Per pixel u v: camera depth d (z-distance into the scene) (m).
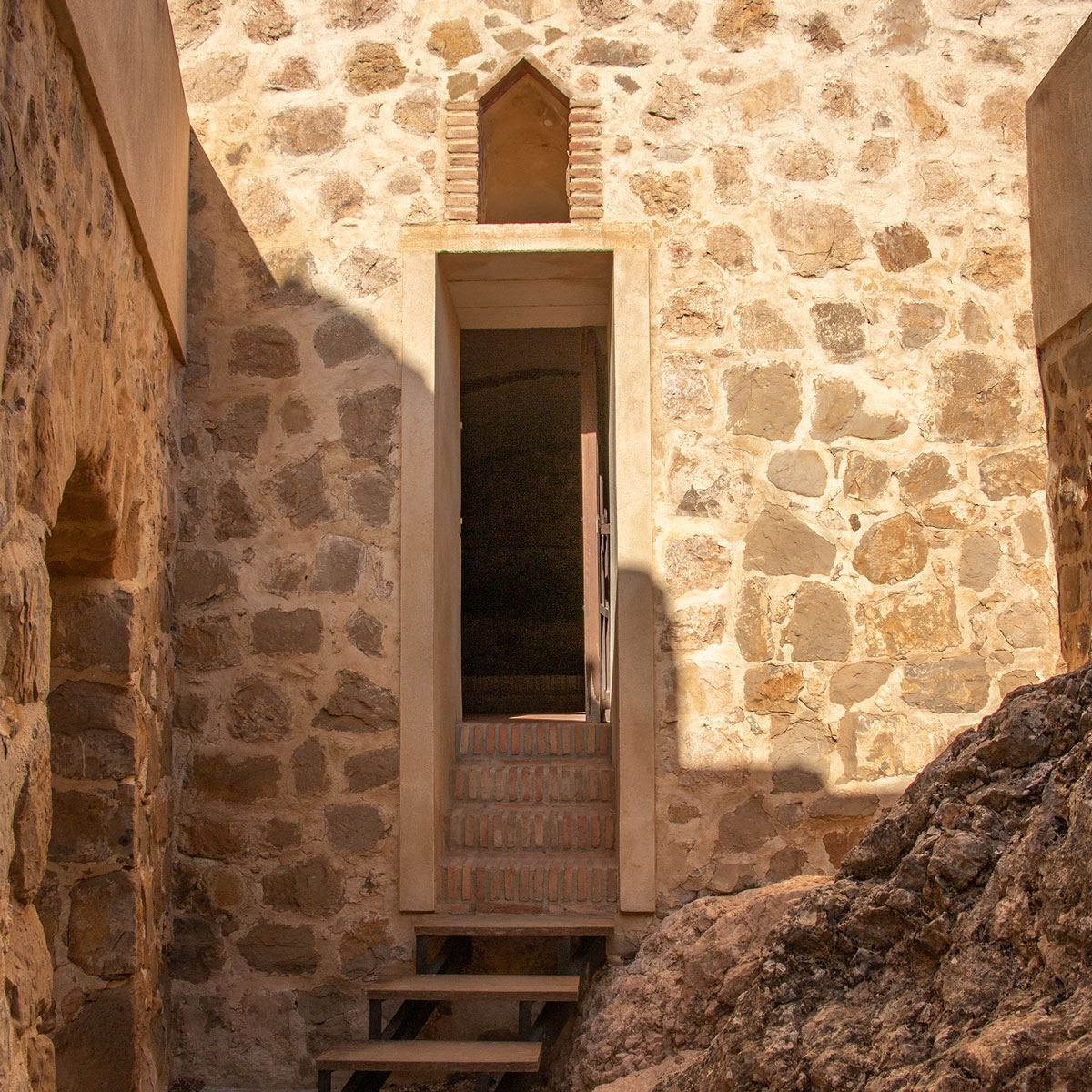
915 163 4.42
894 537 4.26
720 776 4.16
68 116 2.60
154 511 3.88
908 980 2.38
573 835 4.42
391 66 4.49
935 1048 2.12
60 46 2.53
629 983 3.78
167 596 4.18
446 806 4.52
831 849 4.13
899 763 4.16
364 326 4.39
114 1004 3.35
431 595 4.27
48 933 3.26
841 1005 2.46
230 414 4.37
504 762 4.82
